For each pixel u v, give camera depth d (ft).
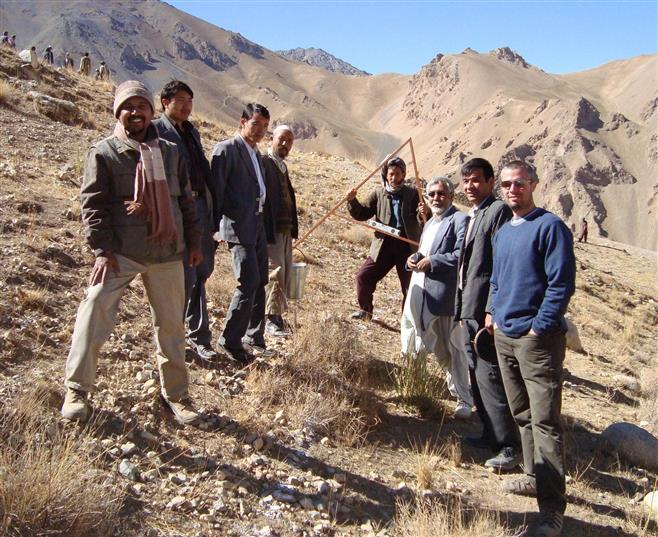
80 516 11.90
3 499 11.62
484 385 18.31
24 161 35.35
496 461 18.12
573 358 32.42
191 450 15.28
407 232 27.02
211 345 21.09
